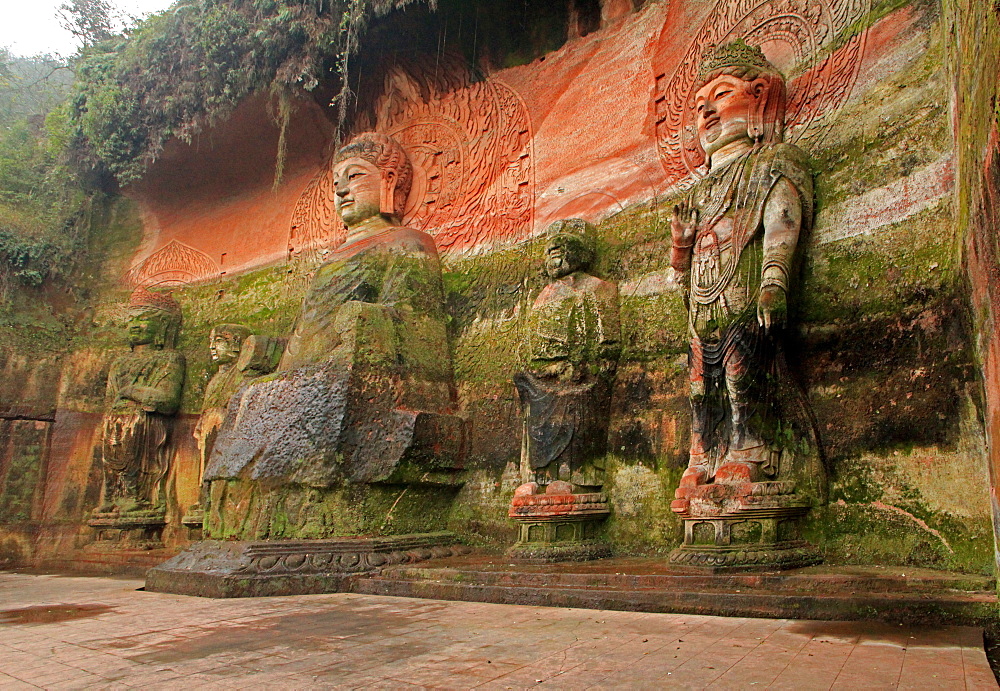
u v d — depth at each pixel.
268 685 2.93
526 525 6.21
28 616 4.93
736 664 2.97
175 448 9.84
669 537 5.95
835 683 2.64
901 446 4.82
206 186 11.01
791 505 4.96
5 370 10.51
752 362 5.16
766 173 5.38
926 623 3.68
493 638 3.69
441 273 8.20
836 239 5.46
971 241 4.03
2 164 11.44
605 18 7.88
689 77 6.93
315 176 10.05
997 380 3.50
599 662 3.10
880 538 4.81
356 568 6.09
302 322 7.94
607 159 7.38
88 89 10.39
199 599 5.61
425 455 7.01
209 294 10.55
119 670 3.26
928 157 5.08
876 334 5.11
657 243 6.71
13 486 10.21
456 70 8.89
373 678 2.98
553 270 6.86
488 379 7.52
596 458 6.41
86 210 11.65
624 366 6.60
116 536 9.47
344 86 8.66
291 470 6.62
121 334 10.93
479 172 8.40
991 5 2.97
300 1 8.54
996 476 3.66
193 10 9.30
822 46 6.03
